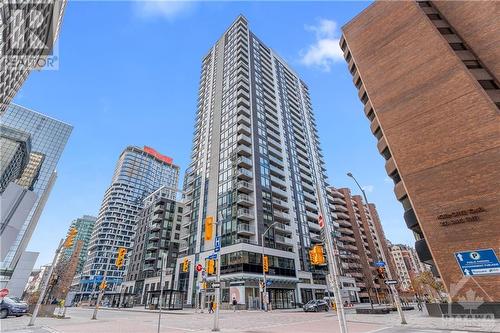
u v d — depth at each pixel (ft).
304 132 278.05
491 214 58.90
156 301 156.87
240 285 133.18
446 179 68.59
